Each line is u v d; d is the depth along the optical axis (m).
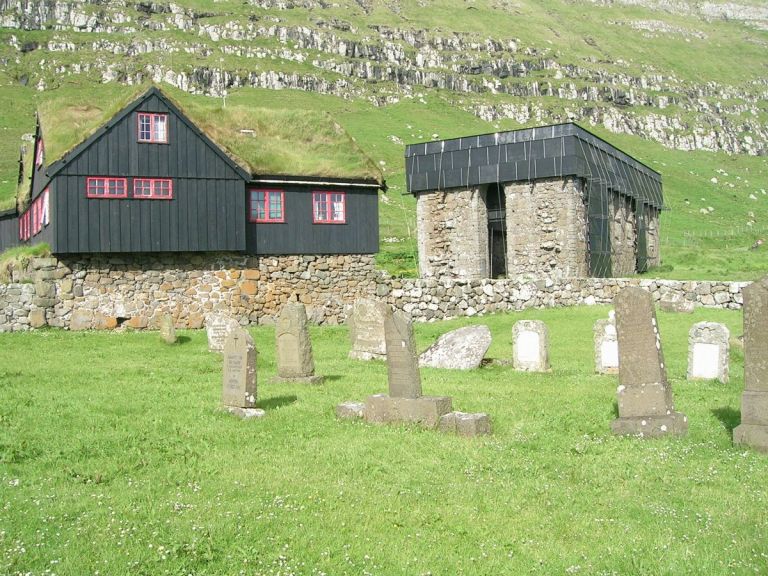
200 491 9.67
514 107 172.88
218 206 31.17
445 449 11.50
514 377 19.11
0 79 142.38
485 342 20.98
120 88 147.25
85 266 29.44
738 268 51.97
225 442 12.07
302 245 33.72
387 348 13.50
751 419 11.50
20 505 9.03
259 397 15.58
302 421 13.40
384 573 7.39
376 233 35.44
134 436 12.29
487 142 42.72
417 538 8.23
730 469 10.45
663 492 9.65
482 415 12.70
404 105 160.38
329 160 35.34
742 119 194.62
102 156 29.16
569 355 23.67
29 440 11.99
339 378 18.53
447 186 43.69
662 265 57.56
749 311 11.54
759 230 97.12
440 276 44.22
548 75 192.75
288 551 7.84
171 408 14.60
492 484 9.99
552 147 40.69
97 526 8.40
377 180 35.38
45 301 28.77
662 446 11.54
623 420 12.41
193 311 31.25
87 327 29.28
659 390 12.26
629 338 12.54
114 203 29.34
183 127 30.58
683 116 187.62
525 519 8.80
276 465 10.80
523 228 41.66
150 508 8.98
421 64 187.75
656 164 146.50
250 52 172.38
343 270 34.53
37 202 33.44
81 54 158.00
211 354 23.95
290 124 36.84
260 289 32.72
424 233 44.81
